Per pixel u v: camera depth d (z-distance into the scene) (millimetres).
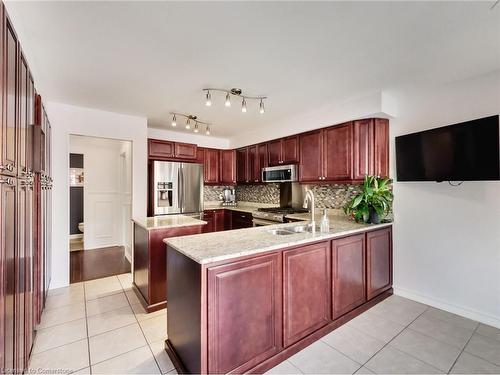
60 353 1866
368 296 2592
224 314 1526
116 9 1448
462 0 1372
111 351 1898
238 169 5148
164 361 1801
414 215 2803
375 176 2875
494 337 2102
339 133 3129
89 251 4844
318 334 2057
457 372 1714
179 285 1731
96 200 5129
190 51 1906
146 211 3762
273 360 1748
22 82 1425
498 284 2250
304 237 2008
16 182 1284
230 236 2041
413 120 2766
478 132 2137
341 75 2318
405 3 1397
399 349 1948
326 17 1515
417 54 1952
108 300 2752
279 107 3203
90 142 4988
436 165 2447
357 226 2564
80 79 2395
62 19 1534
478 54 1956
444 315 2461
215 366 1482
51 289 3025
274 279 1774
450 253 2539
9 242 1171
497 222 2254
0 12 1025
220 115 3602
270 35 1702
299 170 3658
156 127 4336
